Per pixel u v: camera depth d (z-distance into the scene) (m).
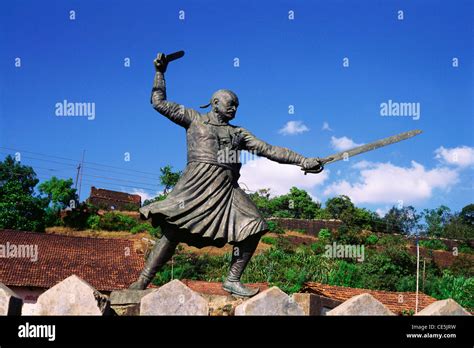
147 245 44.47
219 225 11.15
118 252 42.44
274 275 47.78
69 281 8.70
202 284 30.56
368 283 49.66
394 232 77.94
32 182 67.50
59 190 71.06
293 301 8.81
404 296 32.59
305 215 87.94
